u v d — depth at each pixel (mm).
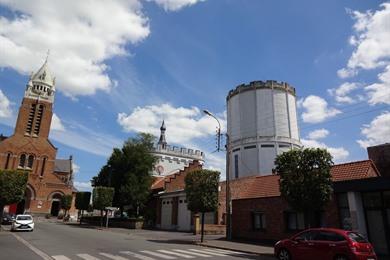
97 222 47875
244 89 62219
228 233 24938
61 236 25000
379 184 17469
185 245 21062
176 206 39531
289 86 62312
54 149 69625
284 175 17688
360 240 12477
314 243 13195
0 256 13977
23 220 30203
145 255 15148
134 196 43531
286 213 22672
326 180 16719
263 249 18984
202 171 24500
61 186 67562
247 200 25906
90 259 13523
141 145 47812
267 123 58656
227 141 26906
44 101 71562
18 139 66938
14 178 28531
